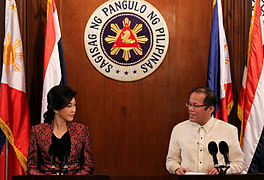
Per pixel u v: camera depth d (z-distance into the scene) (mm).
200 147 2795
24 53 3797
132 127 3955
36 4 3846
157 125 3957
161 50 3959
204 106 2717
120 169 3943
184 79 3967
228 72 3859
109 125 3947
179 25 3975
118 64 3957
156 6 3979
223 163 2750
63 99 2707
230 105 3844
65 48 3924
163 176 3934
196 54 3973
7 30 3572
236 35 3949
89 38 3936
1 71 3674
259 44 3623
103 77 3957
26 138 3535
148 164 3949
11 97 3527
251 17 3938
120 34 3961
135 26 3965
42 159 2764
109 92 3955
